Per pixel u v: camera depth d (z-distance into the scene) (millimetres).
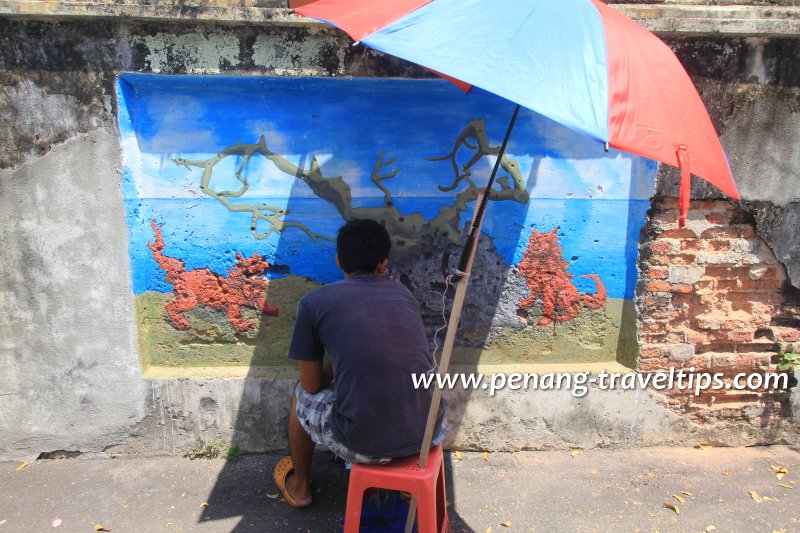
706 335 3078
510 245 3012
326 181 2906
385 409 2145
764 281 3047
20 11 2484
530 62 1803
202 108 2803
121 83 2680
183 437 3002
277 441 3029
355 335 2174
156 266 2926
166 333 3014
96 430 2957
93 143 2693
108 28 2586
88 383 2906
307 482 2680
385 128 2877
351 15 2070
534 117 2891
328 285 2330
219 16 2531
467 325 3090
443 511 2457
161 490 2762
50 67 2604
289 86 2785
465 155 2922
